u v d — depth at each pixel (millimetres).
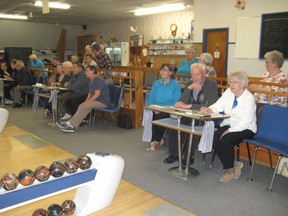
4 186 1661
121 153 3734
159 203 2334
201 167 3291
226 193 2670
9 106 7027
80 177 1952
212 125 2664
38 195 1767
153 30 10828
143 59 10422
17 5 8703
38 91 5840
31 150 3553
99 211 2160
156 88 3875
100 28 13391
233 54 6902
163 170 3182
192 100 3355
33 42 13031
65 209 1989
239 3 6570
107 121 5492
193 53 4906
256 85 3740
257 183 2891
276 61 3574
